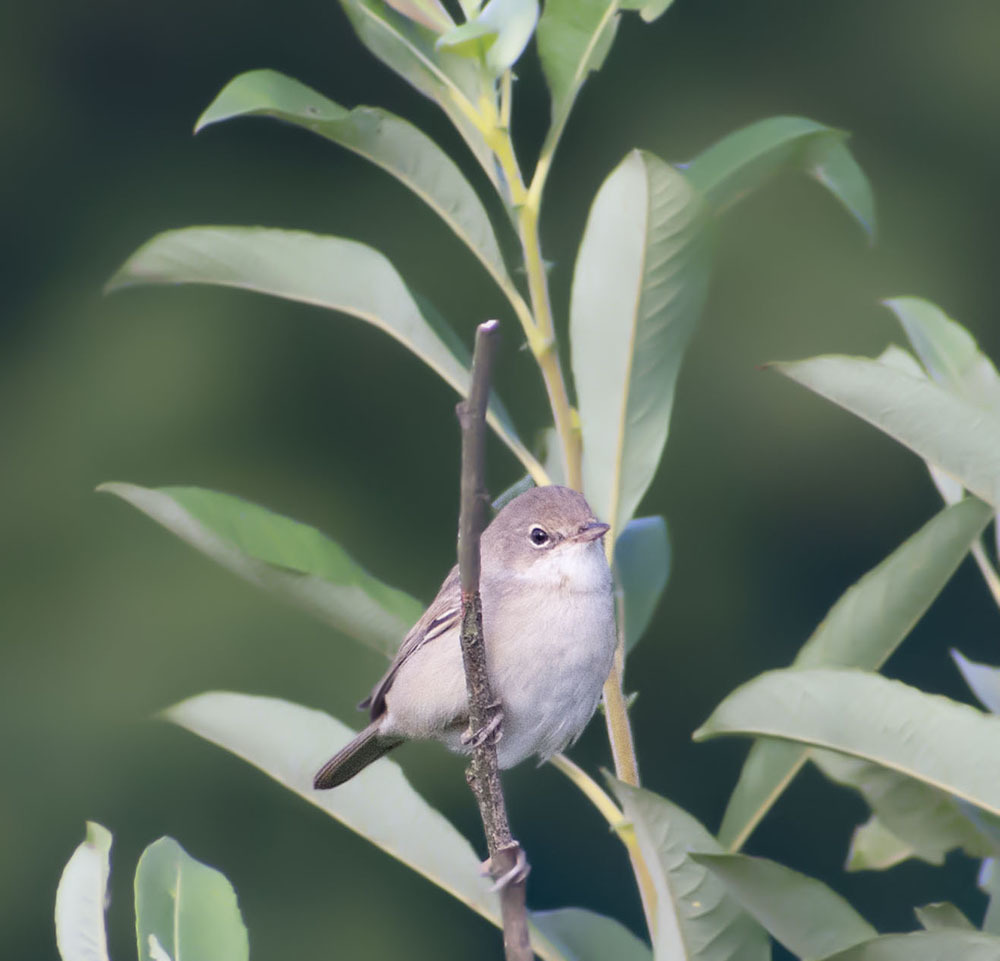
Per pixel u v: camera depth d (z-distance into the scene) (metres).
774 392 13.97
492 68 5.21
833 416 13.91
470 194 5.35
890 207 14.27
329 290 5.68
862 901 12.43
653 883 4.41
